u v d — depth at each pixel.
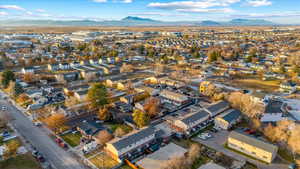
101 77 128.75
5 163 49.72
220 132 66.62
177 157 49.81
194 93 100.50
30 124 69.62
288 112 81.44
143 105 79.31
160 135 62.81
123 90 103.69
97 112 79.44
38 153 53.78
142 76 131.62
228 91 101.19
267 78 127.81
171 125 69.81
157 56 194.00
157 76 126.94
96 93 79.12
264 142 54.34
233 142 57.62
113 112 79.56
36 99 87.94
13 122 70.50
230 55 185.00
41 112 78.25
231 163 51.47
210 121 72.62
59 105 84.12
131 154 53.94
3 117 69.12
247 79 126.38
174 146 55.50
